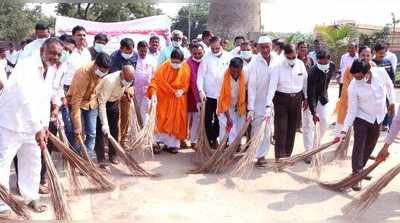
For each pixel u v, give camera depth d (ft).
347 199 16.87
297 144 26.17
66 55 19.42
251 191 17.62
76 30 22.09
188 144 25.54
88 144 19.06
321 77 20.67
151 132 21.07
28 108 13.93
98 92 18.93
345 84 23.77
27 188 15.01
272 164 21.42
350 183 17.26
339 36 71.10
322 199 16.84
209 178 19.17
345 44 70.69
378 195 15.58
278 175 19.72
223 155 19.71
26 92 13.84
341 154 22.08
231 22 44.14
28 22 124.47
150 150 22.33
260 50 20.77
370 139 18.49
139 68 24.17
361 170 18.30
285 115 20.26
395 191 17.79
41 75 14.37
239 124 21.76
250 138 21.70
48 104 15.02
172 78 22.39
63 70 17.15
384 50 25.30
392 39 93.91
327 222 14.65
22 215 14.02
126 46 22.27
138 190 17.53
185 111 23.00
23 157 14.90
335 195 17.29
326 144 18.39
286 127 20.42
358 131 18.07
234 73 20.65
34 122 14.07
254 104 21.08
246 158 18.84
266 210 15.69
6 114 14.01
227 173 19.85
